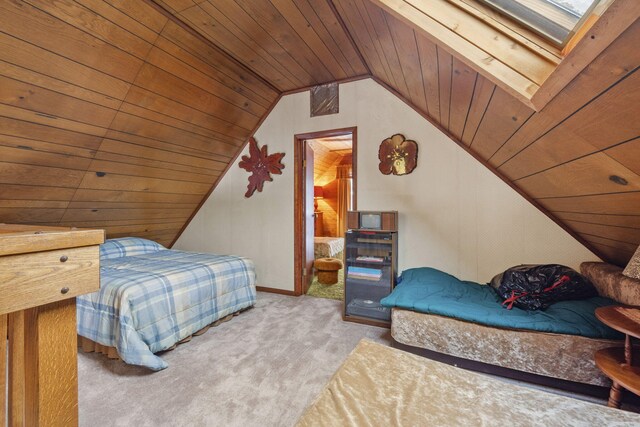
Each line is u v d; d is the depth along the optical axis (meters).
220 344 2.27
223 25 2.14
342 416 0.70
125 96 2.29
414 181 2.93
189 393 1.68
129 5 1.81
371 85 3.08
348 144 5.80
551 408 0.74
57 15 1.64
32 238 0.56
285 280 3.62
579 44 0.70
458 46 1.07
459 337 1.85
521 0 0.86
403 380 0.87
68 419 0.64
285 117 3.54
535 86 0.98
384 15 1.49
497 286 2.32
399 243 3.00
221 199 4.02
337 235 6.96
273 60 2.71
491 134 1.92
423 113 2.86
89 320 2.07
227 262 2.82
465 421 0.69
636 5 0.54
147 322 1.99
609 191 1.33
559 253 2.42
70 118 2.15
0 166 2.11
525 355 1.68
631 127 0.85
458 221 2.77
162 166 3.19
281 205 3.62
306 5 1.91
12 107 1.85
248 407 1.56
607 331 1.54
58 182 2.55
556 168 1.55
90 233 0.67
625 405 1.50
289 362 2.01
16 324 0.60
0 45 1.59
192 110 2.84
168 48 2.21
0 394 0.57
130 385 1.75
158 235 4.19
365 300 2.88
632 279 1.63
